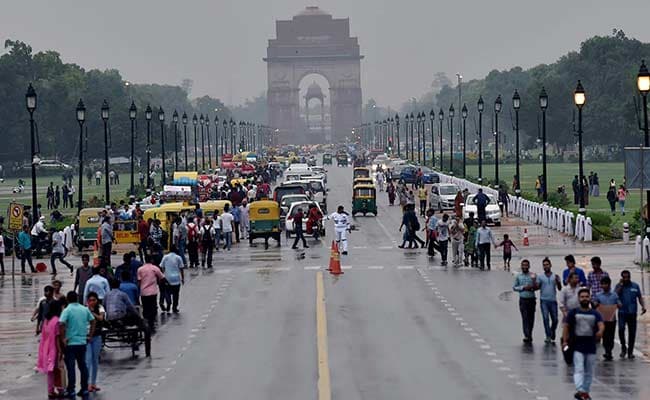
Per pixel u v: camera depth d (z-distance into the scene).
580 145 148.25
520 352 68.69
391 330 77.44
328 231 167.25
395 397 56.06
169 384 61.06
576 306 63.66
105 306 69.56
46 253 137.38
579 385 54.19
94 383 60.34
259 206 146.38
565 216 151.38
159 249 97.38
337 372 62.88
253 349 71.38
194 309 89.88
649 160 88.75
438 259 125.06
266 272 114.81
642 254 95.31
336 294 96.56
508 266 115.44
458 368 63.72
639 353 67.75
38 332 64.94
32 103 138.12
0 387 61.94
